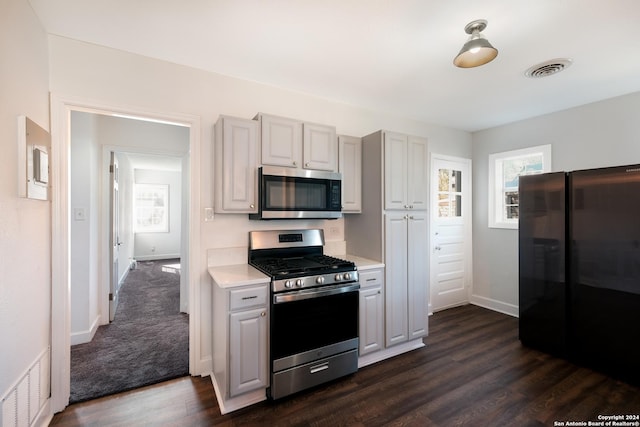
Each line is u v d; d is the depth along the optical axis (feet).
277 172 7.47
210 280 7.66
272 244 8.34
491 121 11.89
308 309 6.93
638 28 5.83
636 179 7.11
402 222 8.93
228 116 7.18
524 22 5.65
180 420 5.93
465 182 13.28
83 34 6.18
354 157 9.19
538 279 8.91
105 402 6.46
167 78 7.26
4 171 4.43
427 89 8.84
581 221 8.05
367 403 6.46
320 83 8.46
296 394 6.82
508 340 9.64
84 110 6.58
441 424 5.80
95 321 10.23
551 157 10.85
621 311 7.32
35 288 5.44
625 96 9.16
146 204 25.81
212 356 7.58
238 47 6.65
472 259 13.48
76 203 9.23
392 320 8.57
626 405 6.34
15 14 4.72
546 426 5.74
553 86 8.61
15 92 4.74
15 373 4.75
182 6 5.30
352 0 5.08
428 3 5.16
